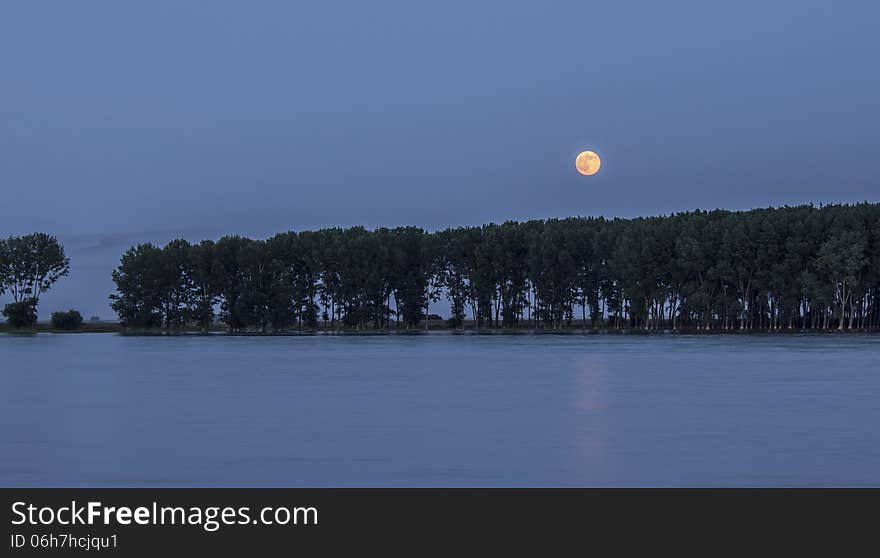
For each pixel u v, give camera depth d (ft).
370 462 202.49
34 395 351.67
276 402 321.32
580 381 402.72
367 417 277.23
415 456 209.36
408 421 267.39
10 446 226.79
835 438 231.91
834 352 646.74
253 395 347.15
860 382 391.86
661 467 196.03
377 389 369.09
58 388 381.40
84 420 275.59
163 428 256.11
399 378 426.10
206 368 506.89
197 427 257.96
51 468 199.82
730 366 499.10
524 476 188.55
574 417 273.95
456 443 225.76
